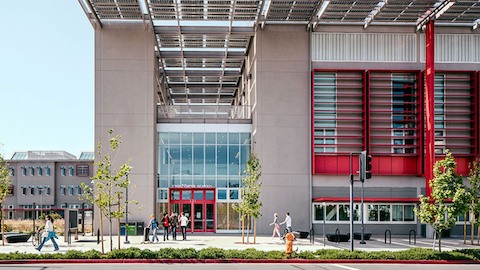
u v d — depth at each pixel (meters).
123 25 39.75
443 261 23.38
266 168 39.38
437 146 39.72
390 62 39.97
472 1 34.94
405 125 39.91
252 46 43.19
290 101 39.75
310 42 39.97
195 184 41.66
